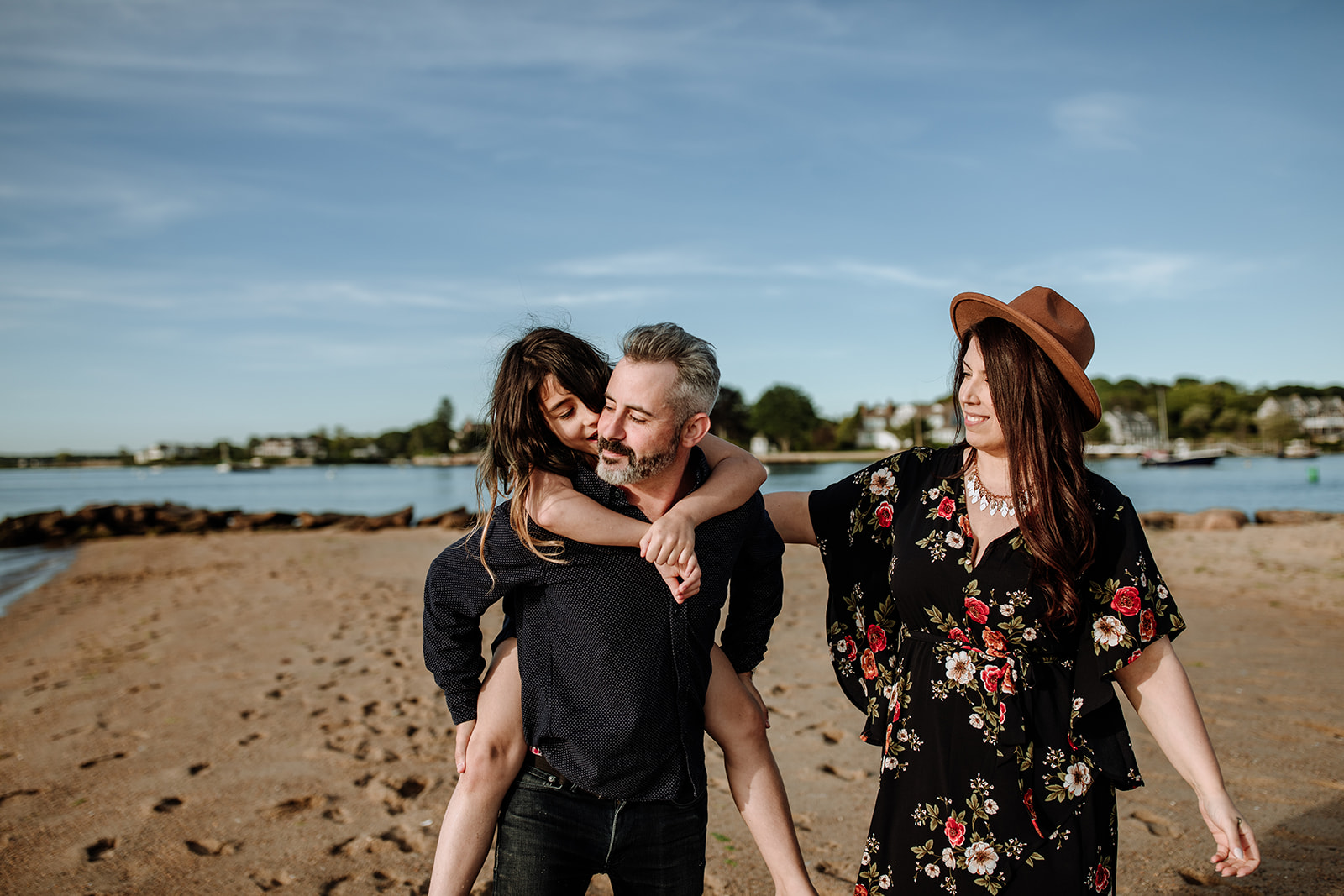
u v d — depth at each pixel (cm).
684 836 186
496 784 184
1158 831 346
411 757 470
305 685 633
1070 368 175
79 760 482
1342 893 289
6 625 1049
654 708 177
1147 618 176
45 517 2747
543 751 180
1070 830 174
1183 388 13200
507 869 182
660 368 174
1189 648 662
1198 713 177
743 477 192
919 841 180
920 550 191
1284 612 820
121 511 2838
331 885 328
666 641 179
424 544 1981
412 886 327
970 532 187
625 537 175
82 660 777
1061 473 177
